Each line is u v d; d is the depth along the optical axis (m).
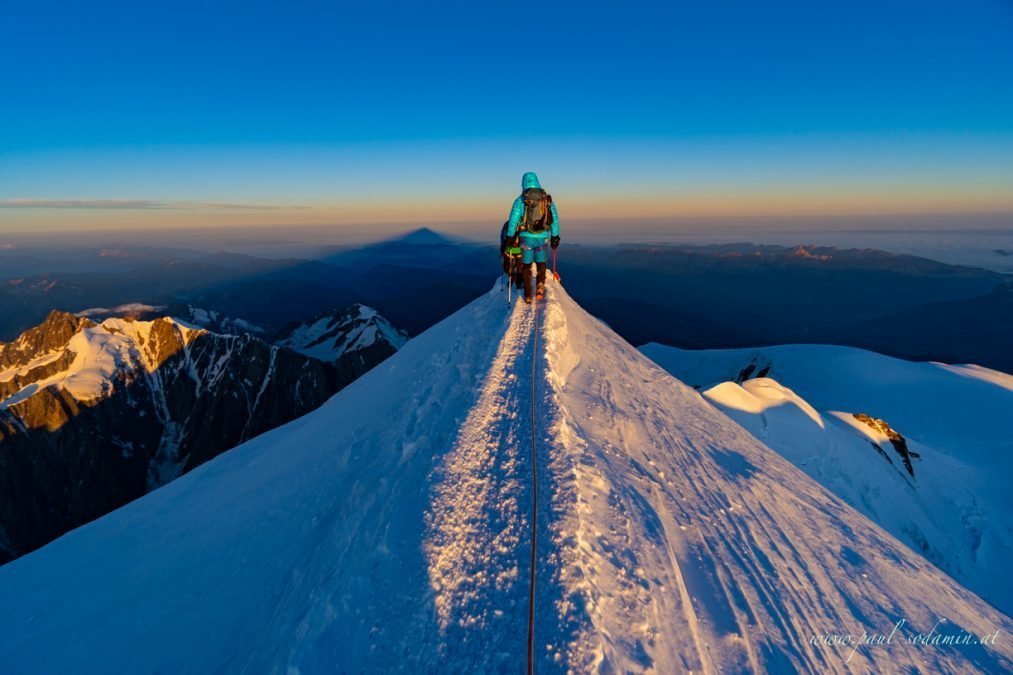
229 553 7.10
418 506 4.00
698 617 3.50
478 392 6.71
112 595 7.93
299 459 10.27
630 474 5.19
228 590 5.79
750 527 5.24
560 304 13.02
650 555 3.67
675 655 2.83
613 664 2.55
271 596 4.75
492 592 3.09
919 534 24.09
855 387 84.19
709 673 2.87
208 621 5.29
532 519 3.73
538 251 11.58
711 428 9.25
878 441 34.84
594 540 3.55
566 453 4.71
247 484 10.84
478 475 4.42
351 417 11.30
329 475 7.57
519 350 8.40
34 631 7.71
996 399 64.00
